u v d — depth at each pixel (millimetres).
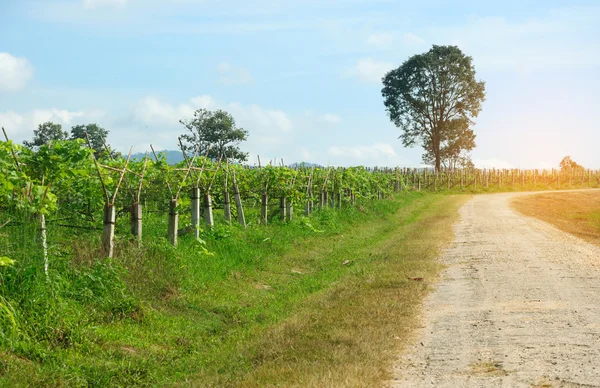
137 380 7469
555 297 11352
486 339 8531
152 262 11930
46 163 9750
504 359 7516
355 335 8688
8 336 7441
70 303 9016
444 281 13500
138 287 10797
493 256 17125
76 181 12539
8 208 9336
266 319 10961
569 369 7000
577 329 8914
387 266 15336
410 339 8664
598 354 7582
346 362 7336
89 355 8000
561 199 49844
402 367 7348
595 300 10992
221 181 20344
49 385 6805
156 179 16219
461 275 14219
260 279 14625
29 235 9016
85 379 7219
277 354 7867
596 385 6438
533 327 9125
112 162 15203
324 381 6516
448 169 79688
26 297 8242
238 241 16594
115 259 10977
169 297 11195
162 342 9250
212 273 13500
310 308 11000
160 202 17438
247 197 21531
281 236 19484
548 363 7266
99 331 8703
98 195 12930
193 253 14219
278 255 17250
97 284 9859
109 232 11000
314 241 20688
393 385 6668
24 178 9109
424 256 17188
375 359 7496
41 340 7887
